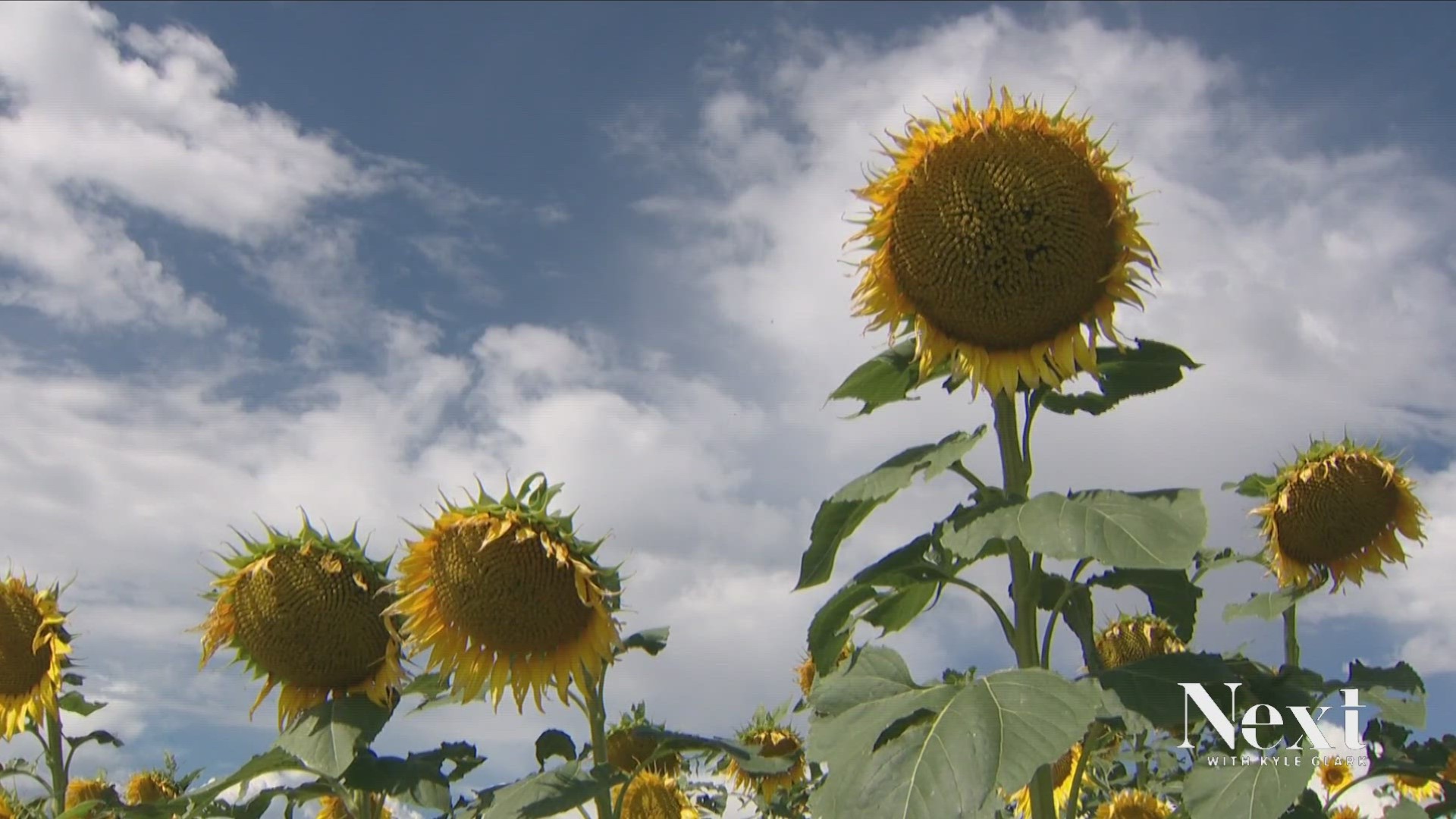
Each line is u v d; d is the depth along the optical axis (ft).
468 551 18.81
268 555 20.51
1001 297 16.33
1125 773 29.91
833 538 17.35
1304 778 15.40
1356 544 22.70
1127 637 25.31
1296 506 22.68
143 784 32.40
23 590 25.72
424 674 20.62
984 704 13.92
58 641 25.48
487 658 19.29
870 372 17.38
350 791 20.53
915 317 16.83
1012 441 16.62
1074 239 16.20
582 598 18.34
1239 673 17.72
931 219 16.42
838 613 17.88
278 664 20.52
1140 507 14.10
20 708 25.46
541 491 19.15
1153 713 14.82
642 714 25.32
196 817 19.79
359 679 20.76
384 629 20.52
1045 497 14.75
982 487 16.56
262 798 20.18
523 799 17.13
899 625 18.29
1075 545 13.84
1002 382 16.44
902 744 13.79
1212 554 22.80
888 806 13.25
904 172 16.58
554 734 21.24
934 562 18.66
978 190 16.26
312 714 19.85
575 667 18.93
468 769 21.61
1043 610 17.99
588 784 17.34
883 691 15.34
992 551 17.31
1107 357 16.90
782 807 28.96
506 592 18.74
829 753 14.42
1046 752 13.10
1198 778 16.30
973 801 12.91
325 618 20.24
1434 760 20.58
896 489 15.65
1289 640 22.04
